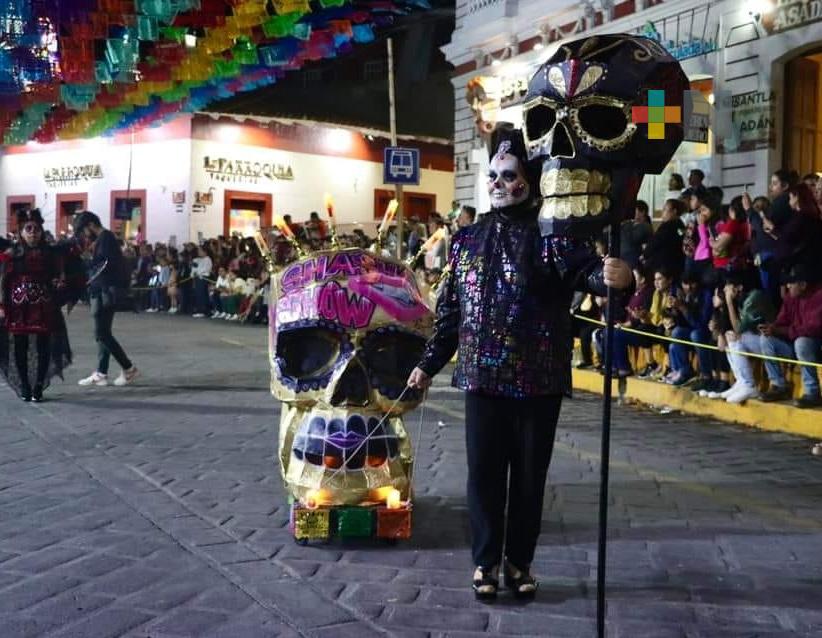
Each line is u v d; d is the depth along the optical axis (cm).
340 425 482
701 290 949
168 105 1728
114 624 375
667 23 1479
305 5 923
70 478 619
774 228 852
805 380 826
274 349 494
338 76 2980
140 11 893
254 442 746
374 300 479
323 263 492
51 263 945
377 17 1124
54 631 367
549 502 577
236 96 2753
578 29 1681
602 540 352
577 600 408
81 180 3006
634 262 1061
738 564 461
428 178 3114
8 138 1742
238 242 2312
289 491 497
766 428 851
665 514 553
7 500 562
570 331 404
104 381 1068
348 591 416
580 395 1067
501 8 1881
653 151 354
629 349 1071
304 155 2917
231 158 2797
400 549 479
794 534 514
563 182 357
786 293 845
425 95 3081
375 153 3045
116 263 1051
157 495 577
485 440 400
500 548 407
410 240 1619
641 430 841
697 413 930
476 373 392
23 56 957
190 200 2747
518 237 392
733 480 645
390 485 483
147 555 462
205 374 1166
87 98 1300
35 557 457
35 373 941
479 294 395
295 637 364
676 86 357
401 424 500
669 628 378
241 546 479
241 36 1050
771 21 1296
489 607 399
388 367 488
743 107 1345
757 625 383
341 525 472
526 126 374
